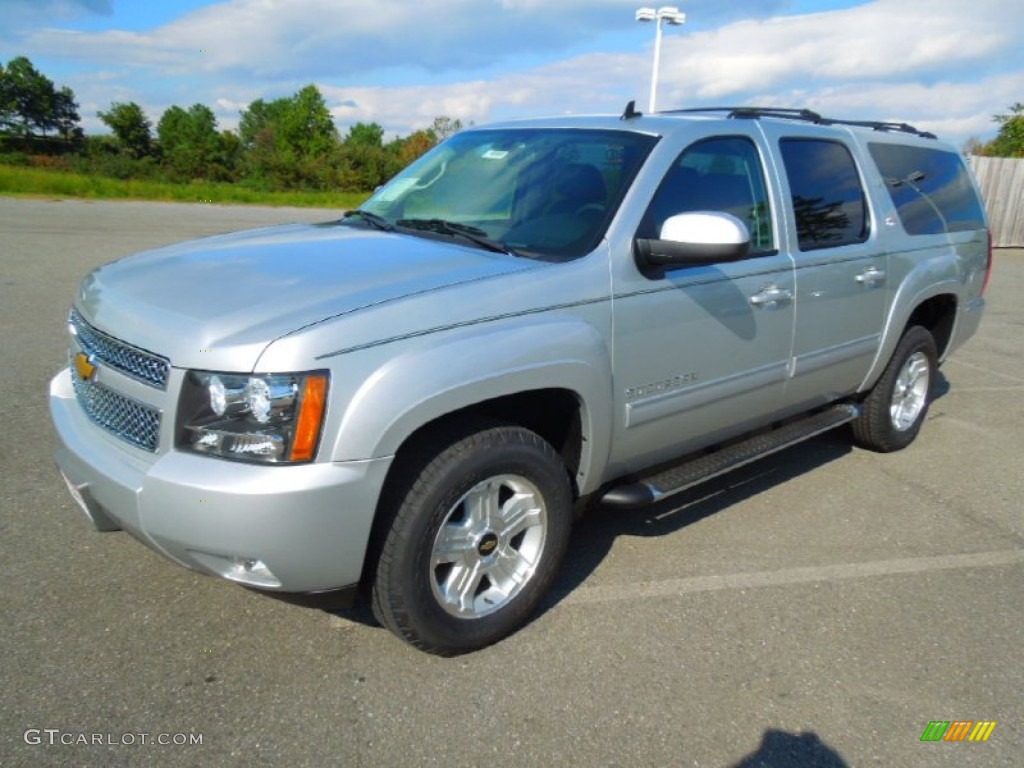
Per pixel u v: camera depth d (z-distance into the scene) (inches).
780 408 166.7
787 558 151.9
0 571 131.6
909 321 209.9
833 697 112.5
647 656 119.4
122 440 107.7
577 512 133.6
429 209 151.3
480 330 108.7
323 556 99.2
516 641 121.7
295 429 95.3
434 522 107.4
